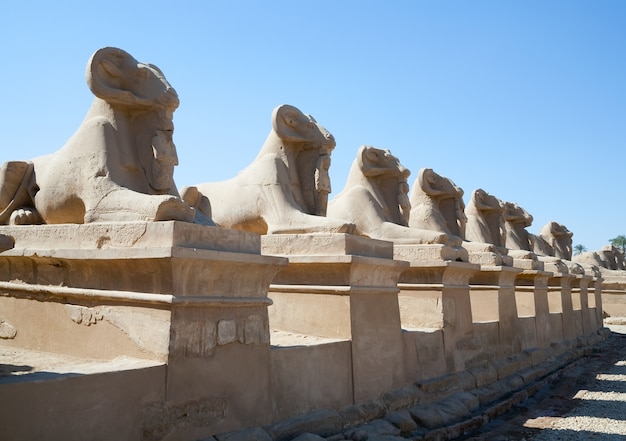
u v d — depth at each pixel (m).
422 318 7.14
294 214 6.02
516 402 7.54
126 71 4.66
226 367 3.87
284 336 5.44
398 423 5.29
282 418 4.36
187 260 3.59
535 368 9.38
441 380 6.55
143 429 3.36
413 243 7.36
